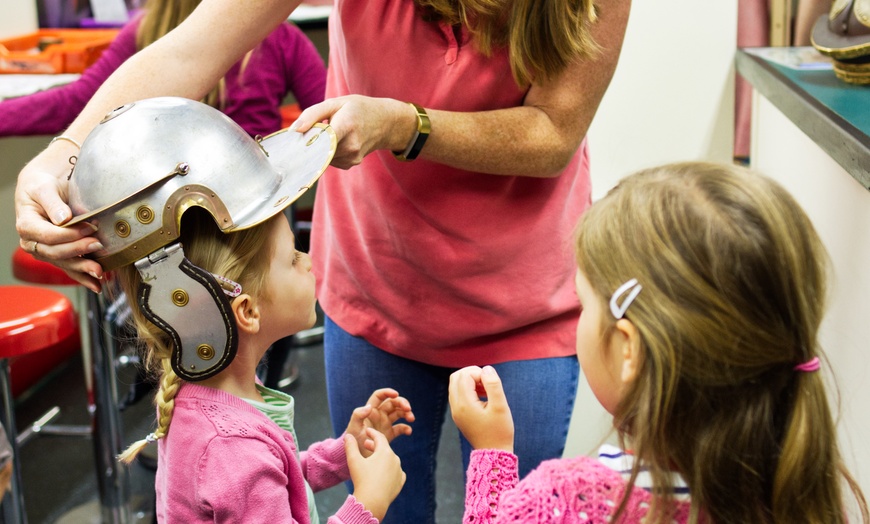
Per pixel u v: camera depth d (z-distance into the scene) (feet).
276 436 3.62
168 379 3.61
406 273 4.67
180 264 3.29
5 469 5.32
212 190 3.29
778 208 2.98
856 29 5.62
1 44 9.70
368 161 4.57
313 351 11.30
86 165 3.35
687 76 6.81
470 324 4.66
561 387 4.71
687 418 2.97
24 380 10.21
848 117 4.86
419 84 4.31
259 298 3.65
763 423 2.95
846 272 4.97
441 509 8.12
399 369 4.97
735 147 8.30
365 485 3.84
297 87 7.54
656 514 3.00
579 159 4.82
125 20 11.32
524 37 3.97
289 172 3.52
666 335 2.91
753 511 2.99
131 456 3.79
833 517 3.10
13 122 7.07
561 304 4.66
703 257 2.90
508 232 4.49
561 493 3.16
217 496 3.37
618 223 3.09
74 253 3.32
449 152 4.09
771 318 2.91
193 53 4.10
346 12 4.32
